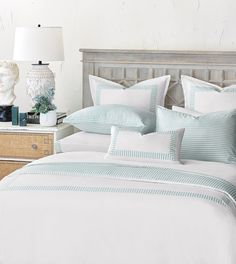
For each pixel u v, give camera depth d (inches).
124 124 173.8
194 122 159.2
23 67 204.2
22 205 126.6
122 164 141.1
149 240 119.7
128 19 194.1
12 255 125.6
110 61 193.6
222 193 126.0
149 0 191.6
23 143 184.5
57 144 177.0
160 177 131.0
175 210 120.0
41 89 187.3
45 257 124.1
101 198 124.2
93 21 196.9
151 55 190.1
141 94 185.6
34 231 125.0
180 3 189.3
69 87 202.1
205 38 189.3
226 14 186.7
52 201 125.7
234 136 159.2
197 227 118.2
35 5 200.2
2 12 202.8
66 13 198.5
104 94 188.5
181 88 189.3
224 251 116.2
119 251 121.0
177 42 191.3
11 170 186.4
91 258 122.3
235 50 187.8
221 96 176.2
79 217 123.3
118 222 121.5
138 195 123.8
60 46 184.9
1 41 204.1
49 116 185.2
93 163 142.5
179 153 148.6
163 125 162.7
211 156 155.9
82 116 178.5
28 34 181.2
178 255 118.3
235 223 118.2
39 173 136.9
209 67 185.8
